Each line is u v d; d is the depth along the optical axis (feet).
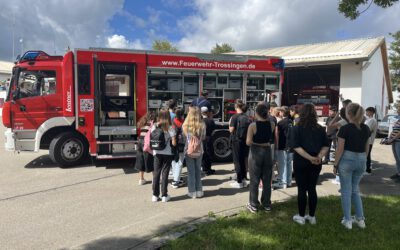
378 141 56.80
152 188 22.33
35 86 30.45
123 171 29.50
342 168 16.39
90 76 29.55
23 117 30.25
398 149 26.73
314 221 16.78
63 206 20.16
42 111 30.37
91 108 29.73
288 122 24.18
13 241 15.26
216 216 18.19
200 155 21.59
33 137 30.58
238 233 15.52
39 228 16.78
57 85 30.53
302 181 16.65
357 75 63.16
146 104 31.22
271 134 18.67
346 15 26.55
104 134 29.96
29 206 20.16
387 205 19.84
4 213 18.95
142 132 24.76
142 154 24.77
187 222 17.40
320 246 14.26
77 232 16.25
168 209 19.58
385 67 78.64
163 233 15.88
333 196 21.65
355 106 16.25
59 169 30.30
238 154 24.07
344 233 15.69
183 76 32.60
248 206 19.04
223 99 34.01
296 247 14.29
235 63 34.04
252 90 35.24
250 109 34.91
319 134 16.25
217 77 33.76
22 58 30.78
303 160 16.29
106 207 19.97
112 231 16.30
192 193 21.81
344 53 64.64
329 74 71.15
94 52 29.53
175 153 21.06
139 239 15.31
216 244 14.43
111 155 29.96
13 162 33.68
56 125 30.27
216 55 33.40
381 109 79.30
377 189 24.44
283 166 24.39
